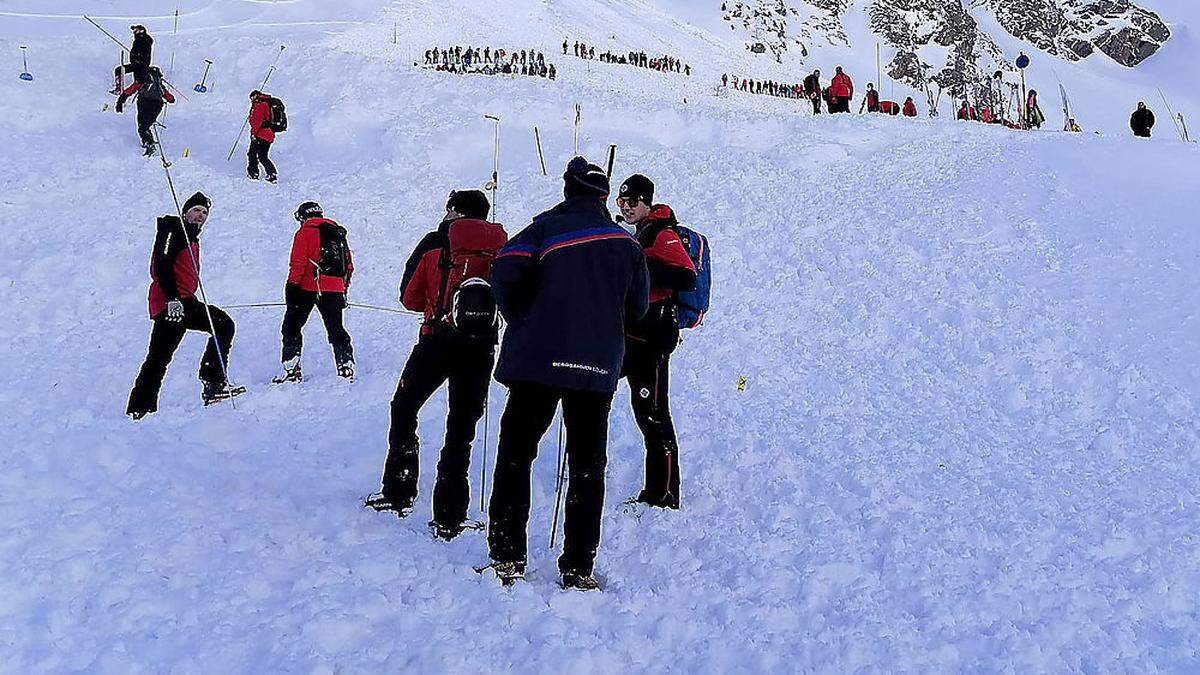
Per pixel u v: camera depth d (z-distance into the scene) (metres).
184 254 6.27
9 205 10.52
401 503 4.45
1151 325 6.98
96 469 4.61
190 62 16.73
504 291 3.66
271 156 14.23
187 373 7.32
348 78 16.19
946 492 4.81
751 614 3.50
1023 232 9.27
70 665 2.95
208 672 2.93
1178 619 3.51
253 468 4.93
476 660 3.04
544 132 14.79
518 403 3.72
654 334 4.59
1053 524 4.38
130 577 3.48
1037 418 5.97
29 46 16.16
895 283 8.66
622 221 4.74
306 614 3.26
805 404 6.47
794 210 11.02
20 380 6.64
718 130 14.98
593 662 3.07
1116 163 10.84
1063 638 3.34
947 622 3.45
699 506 4.73
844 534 4.30
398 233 11.11
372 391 6.51
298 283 6.98
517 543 3.71
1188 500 4.59
